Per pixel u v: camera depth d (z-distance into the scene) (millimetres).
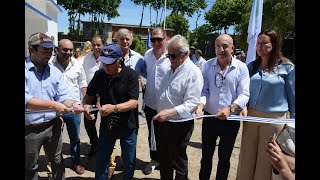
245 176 3494
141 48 26672
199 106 3521
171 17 58312
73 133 4609
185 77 3322
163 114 3232
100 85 3484
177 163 3541
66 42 4520
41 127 3178
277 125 3164
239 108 3318
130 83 3412
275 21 24688
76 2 59125
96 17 61844
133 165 3617
